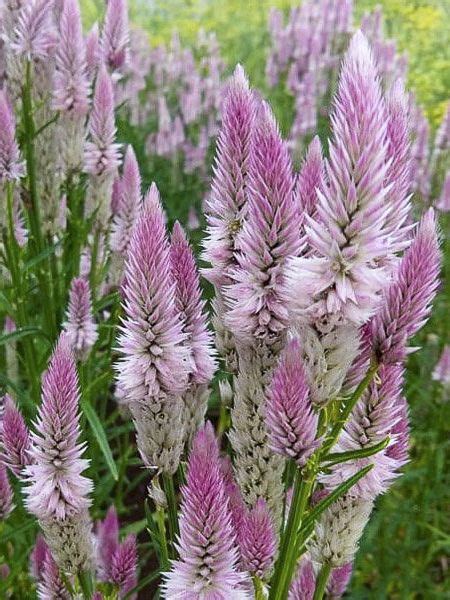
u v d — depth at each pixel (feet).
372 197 0.49
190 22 3.95
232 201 0.64
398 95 0.56
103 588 0.95
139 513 1.58
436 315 1.90
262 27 3.96
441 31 3.79
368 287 0.51
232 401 0.77
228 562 0.59
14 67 1.23
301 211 0.60
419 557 1.50
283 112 2.71
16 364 1.29
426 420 1.68
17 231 1.26
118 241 1.31
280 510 0.71
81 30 1.26
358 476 0.62
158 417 0.67
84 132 1.30
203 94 2.88
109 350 1.19
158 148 2.37
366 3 3.76
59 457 0.71
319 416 0.65
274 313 0.60
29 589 1.18
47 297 1.29
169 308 0.62
